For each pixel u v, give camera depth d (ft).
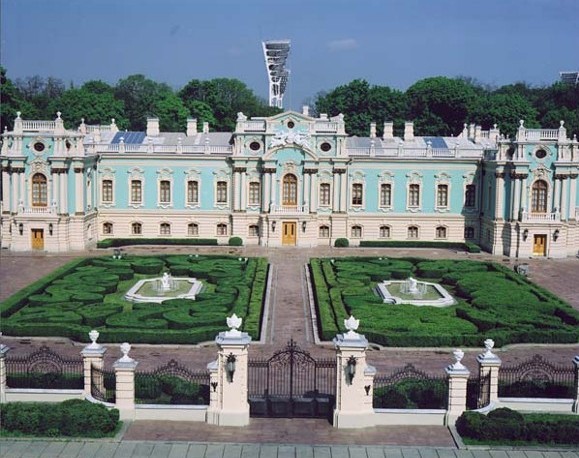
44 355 153.17
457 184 334.44
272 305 221.66
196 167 332.19
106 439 124.16
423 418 131.85
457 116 541.34
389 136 359.05
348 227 335.26
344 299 215.92
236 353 130.31
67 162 307.17
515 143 308.81
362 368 130.52
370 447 122.83
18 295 217.97
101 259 279.08
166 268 276.41
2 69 448.24
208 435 126.72
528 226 308.60
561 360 175.52
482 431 124.67
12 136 306.14
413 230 337.31
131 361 132.36
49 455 118.21
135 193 334.24
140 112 625.41
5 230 312.50
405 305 210.18
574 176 309.42
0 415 126.00
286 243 328.70
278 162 324.80
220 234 336.29
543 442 124.47
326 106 583.99
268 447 122.31
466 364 171.32
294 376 158.10
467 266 272.31
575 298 236.22
